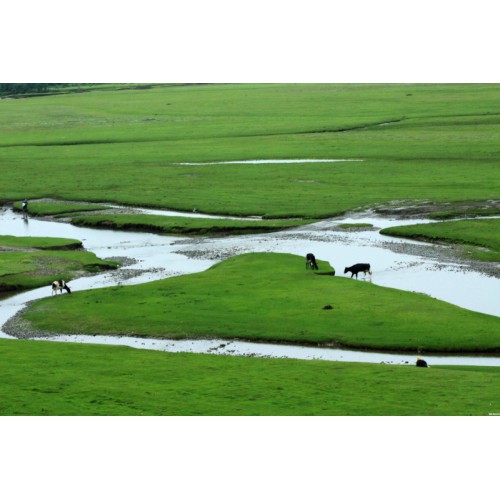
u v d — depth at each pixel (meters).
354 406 76.00
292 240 179.62
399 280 138.38
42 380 86.50
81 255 165.50
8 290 142.38
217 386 84.12
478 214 195.75
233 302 122.69
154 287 133.75
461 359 97.69
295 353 102.06
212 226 196.12
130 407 76.88
